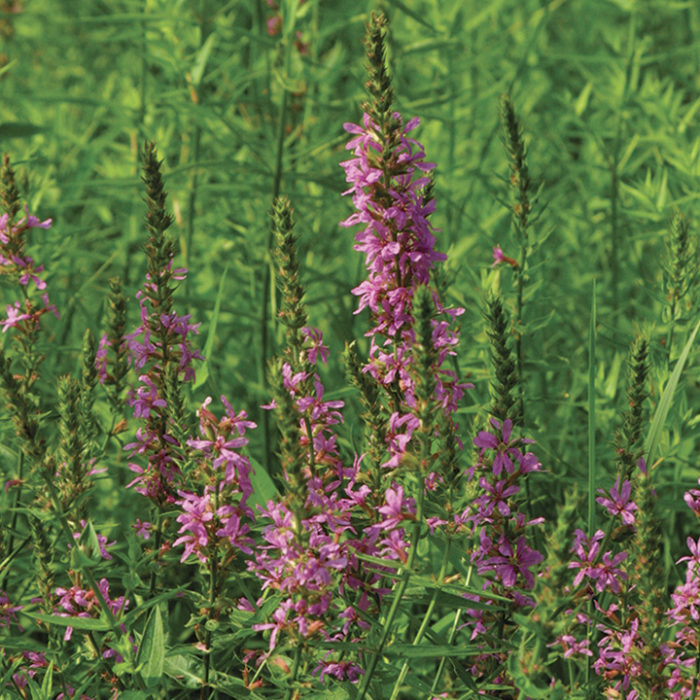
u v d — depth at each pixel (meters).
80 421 2.15
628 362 2.05
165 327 2.10
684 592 2.03
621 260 2.76
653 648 2.01
